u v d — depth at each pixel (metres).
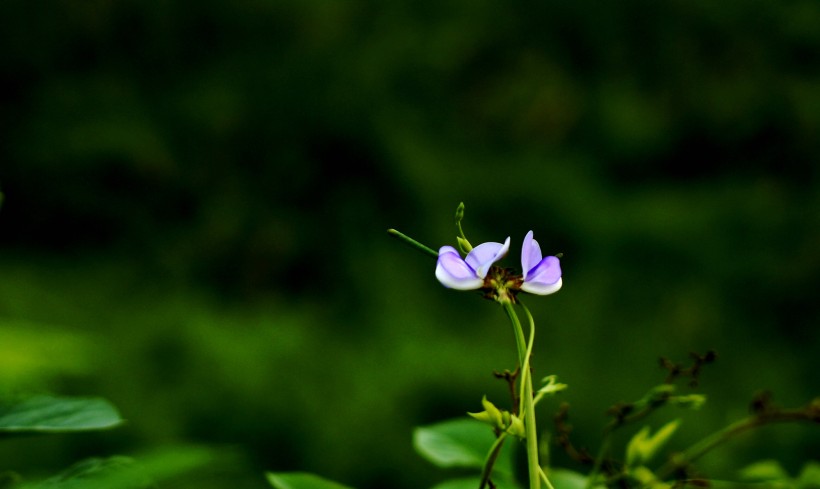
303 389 3.15
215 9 5.05
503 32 5.57
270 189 4.70
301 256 4.54
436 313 4.11
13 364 1.17
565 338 4.08
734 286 4.79
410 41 5.34
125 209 4.29
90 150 4.30
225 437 2.90
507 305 0.88
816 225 5.04
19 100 4.42
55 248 4.10
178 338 3.19
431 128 5.15
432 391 3.37
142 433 2.66
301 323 3.80
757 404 0.98
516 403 0.89
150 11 4.89
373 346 3.68
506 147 5.40
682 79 5.65
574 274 4.74
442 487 0.97
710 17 5.71
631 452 0.96
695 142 5.59
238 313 3.94
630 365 3.97
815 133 5.53
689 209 5.14
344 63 5.07
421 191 4.78
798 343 4.59
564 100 5.54
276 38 5.14
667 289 4.69
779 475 1.01
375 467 3.04
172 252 4.28
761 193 5.31
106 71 4.75
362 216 4.66
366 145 4.79
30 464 2.17
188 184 4.50
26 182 4.16
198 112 4.71
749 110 5.56
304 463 2.98
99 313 3.28
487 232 4.81
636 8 5.68
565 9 5.62
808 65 5.72
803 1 5.84
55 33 4.65
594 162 5.43
